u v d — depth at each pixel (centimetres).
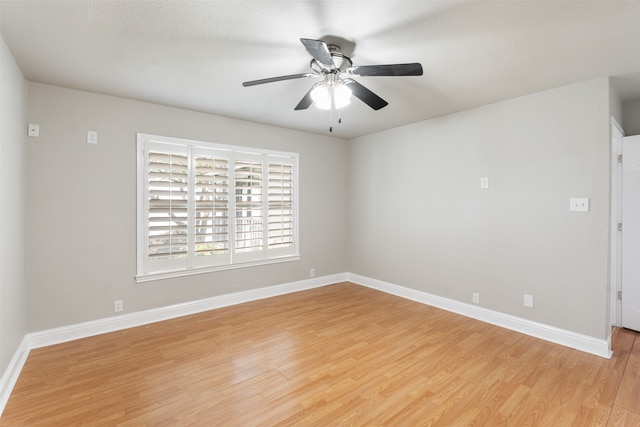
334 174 468
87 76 246
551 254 270
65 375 214
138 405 183
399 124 390
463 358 240
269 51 207
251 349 255
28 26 176
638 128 287
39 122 257
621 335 280
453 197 343
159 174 316
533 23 172
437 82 255
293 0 154
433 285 366
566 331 262
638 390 198
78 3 157
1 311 189
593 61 216
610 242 249
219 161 355
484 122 315
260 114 348
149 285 311
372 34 185
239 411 179
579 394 195
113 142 290
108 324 288
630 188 286
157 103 311
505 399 190
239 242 373
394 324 309
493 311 310
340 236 477
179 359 238
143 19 171
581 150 252
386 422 171
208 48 203
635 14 162
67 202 269
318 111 337
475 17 168
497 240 306
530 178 282
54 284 264
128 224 299
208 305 349
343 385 205
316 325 306
